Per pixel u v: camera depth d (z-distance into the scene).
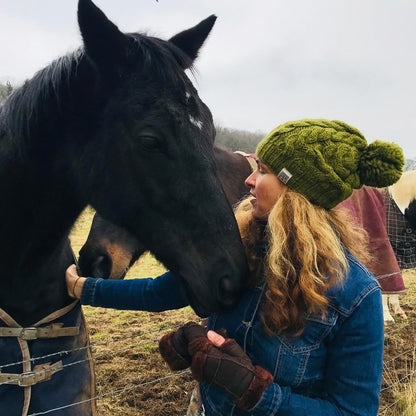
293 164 1.34
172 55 1.79
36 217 1.89
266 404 1.22
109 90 1.77
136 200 1.75
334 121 1.39
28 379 1.87
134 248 3.17
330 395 1.33
